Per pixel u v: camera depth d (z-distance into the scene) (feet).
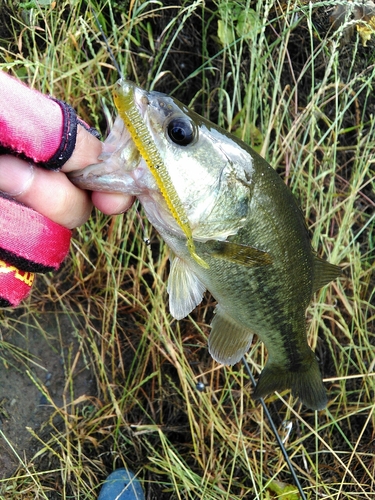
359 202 1.54
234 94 1.30
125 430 1.38
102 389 1.39
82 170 0.74
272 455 1.42
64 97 1.26
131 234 1.38
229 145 0.85
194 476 1.32
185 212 0.83
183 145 0.81
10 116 0.66
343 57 1.44
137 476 1.37
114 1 1.33
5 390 1.33
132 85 0.74
